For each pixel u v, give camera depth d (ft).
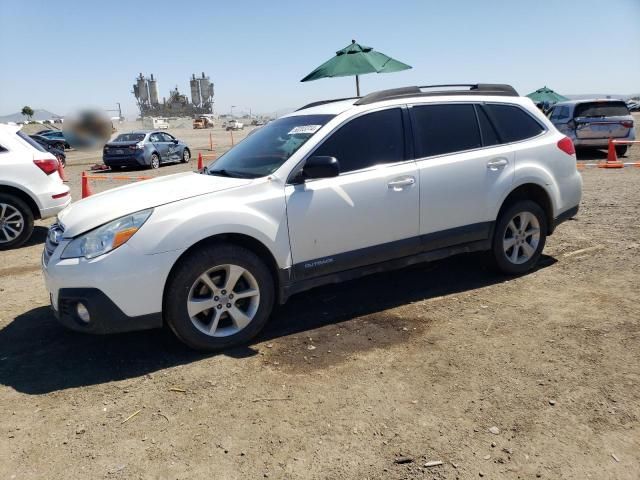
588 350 11.51
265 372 11.32
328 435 9.01
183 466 8.41
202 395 10.49
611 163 41.16
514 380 10.48
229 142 120.88
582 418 9.14
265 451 8.68
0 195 23.48
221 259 11.98
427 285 16.38
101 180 51.34
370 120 14.15
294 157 13.10
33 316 15.29
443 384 10.46
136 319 11.49
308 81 34.12
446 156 14.94
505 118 16.30
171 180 13.93
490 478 7.82
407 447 8.60
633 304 13.84
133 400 10.43
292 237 12.81
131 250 11.28
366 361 11.60
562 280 16.12
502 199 15.70
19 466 8.59
